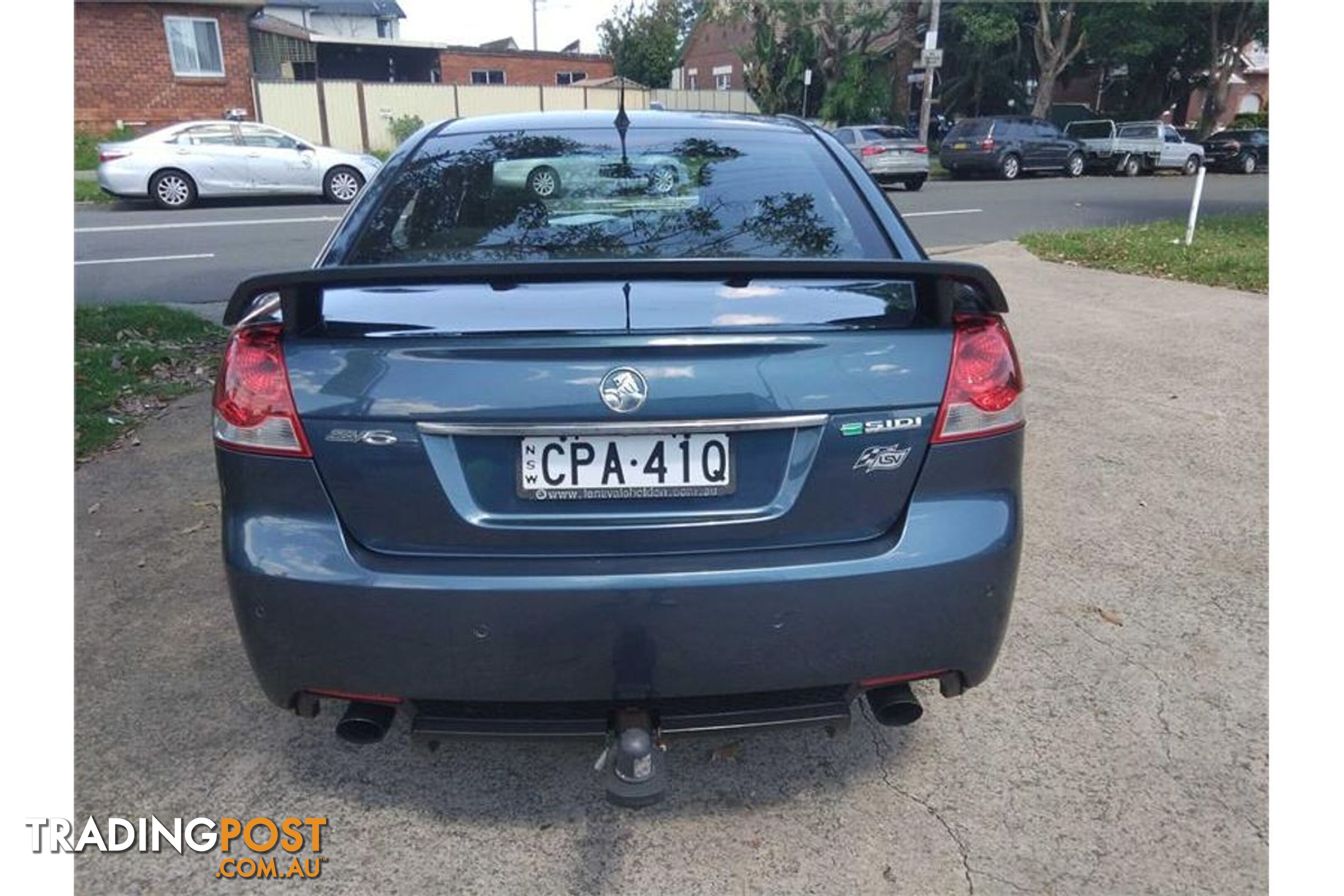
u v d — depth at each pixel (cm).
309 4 3666
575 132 295
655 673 200
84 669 293
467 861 223
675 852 226
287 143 1673
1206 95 3678
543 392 192
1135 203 1892
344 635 198
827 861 223
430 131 307
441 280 187
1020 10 3375
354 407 194
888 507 205
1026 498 423
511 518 198
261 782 248
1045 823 234
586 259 216
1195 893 214
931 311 207
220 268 1049
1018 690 286
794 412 197
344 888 216
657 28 4034
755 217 258
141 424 521
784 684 204
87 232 1319
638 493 198
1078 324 757
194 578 349
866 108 3167
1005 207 1802
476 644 196
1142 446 484
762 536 201
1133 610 329
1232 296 859
